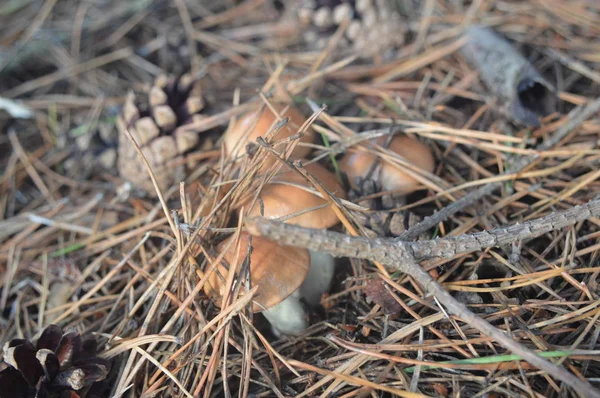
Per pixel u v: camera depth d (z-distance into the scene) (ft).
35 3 1.62
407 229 0.96
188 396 0.83
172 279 0.95
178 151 1.14
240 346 0.88
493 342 0.85
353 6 1.36
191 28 1.53
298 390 0.87
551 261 0.94
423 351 0.86
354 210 0.97
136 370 0.87
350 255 0.79
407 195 1.07
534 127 1.14
